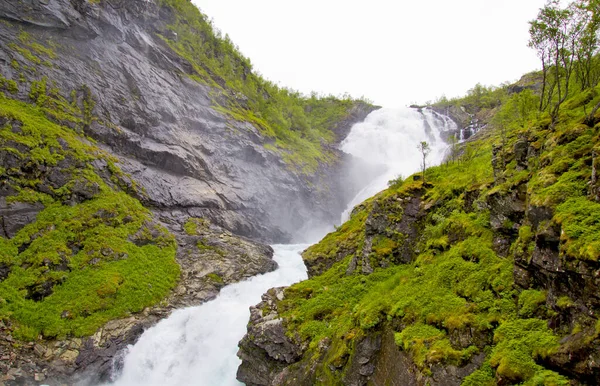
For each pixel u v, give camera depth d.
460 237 14.30
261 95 71.81
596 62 19.20
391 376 11.06
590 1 16.23
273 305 17.84
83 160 28.16
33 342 18.27
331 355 13.30
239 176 42.69
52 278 21.25
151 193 31.73
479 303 10.77
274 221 43.56
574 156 11.17
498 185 14.09
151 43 46.88
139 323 21.08
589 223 8.63
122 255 24.88
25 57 31.11
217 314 22.58
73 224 24.58
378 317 12.71
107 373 18.23
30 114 28.44
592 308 7.77
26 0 33.00
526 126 15.62
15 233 22.41
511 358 8.50
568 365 7.57
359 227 22.56
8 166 23.77
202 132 43.44
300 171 53.50
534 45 18.11
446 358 9.69
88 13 37.78
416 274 14.18
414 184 20.00
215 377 18.20
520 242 10.77
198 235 30.89
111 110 34.78
